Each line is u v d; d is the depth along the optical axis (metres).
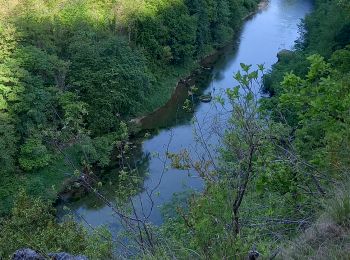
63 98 29.36
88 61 32.44
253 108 5.18
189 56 45.03
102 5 39.84
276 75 32.44
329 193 5.43
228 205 4.64
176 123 34.03
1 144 24.52
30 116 27.62
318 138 6.96
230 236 4.41
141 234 5.66
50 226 11.34
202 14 48.12
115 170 27.39
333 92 6.63
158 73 41.28
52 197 23.56
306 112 7.28
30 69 29.77
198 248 4.52
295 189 5.68
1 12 32.75
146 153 28.69
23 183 25.11
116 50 33.91
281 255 4.34
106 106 31.12
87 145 25.19
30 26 32.59
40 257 5.54
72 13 36.50
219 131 6.28
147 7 41.34
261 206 5.85
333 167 6.05
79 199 23.67
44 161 26.28
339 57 18.41
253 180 5.79
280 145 6.23
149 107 36.06
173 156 5.91
